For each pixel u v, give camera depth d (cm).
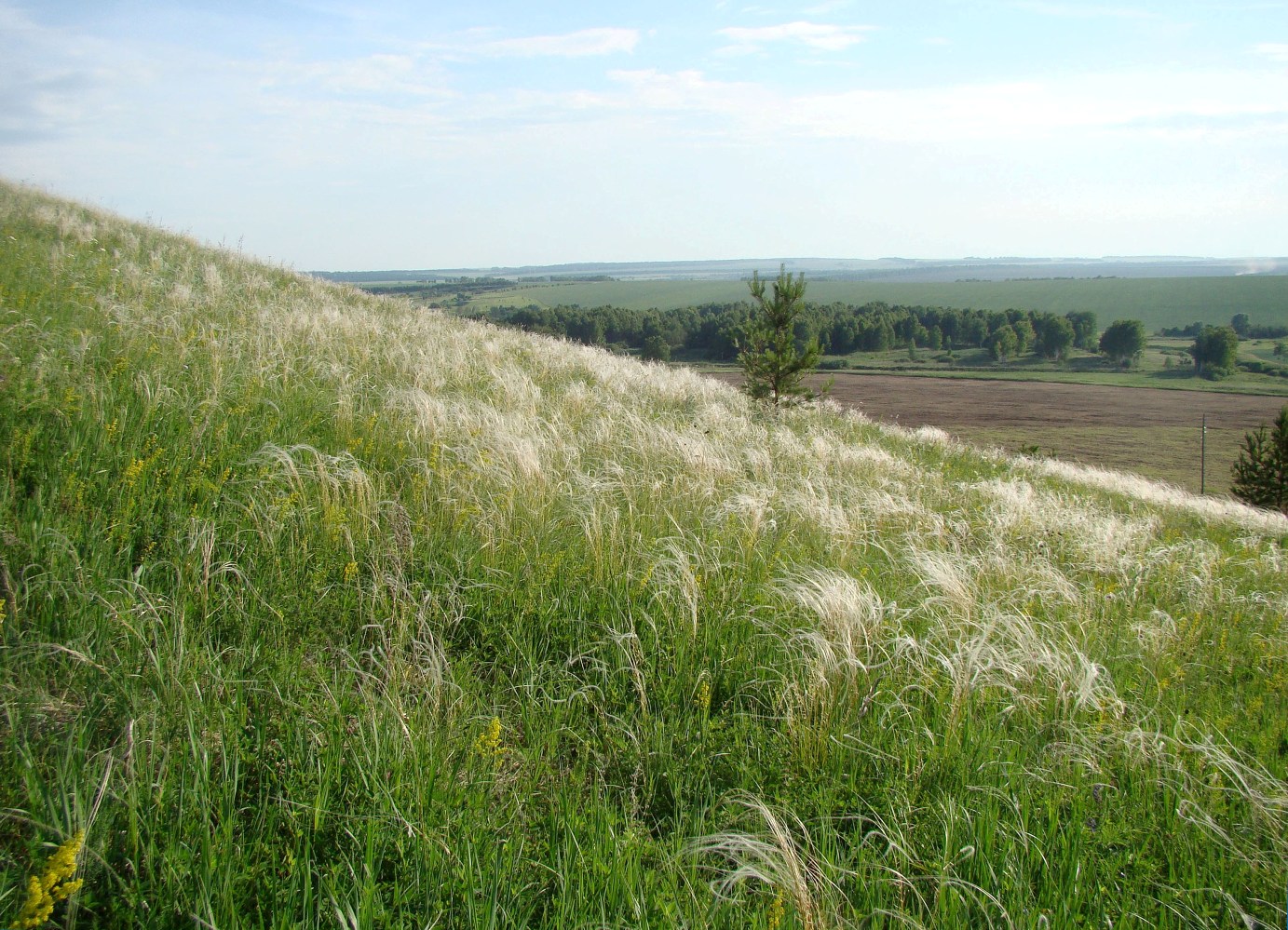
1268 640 593
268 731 308
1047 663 439
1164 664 518
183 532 422
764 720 382
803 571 528
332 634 392
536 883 268
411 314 1895
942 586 526
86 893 233
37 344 655
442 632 404
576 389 1111
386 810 276
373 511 492
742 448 961
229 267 1770
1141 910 292
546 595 457
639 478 710
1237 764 374
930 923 269
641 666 407
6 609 342
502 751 319
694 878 274
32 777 255
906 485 1018
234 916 228
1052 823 323
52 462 465
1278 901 304
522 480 601
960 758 358
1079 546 817
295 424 648
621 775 335
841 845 310
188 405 597
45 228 1552
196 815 260
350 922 234
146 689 313
